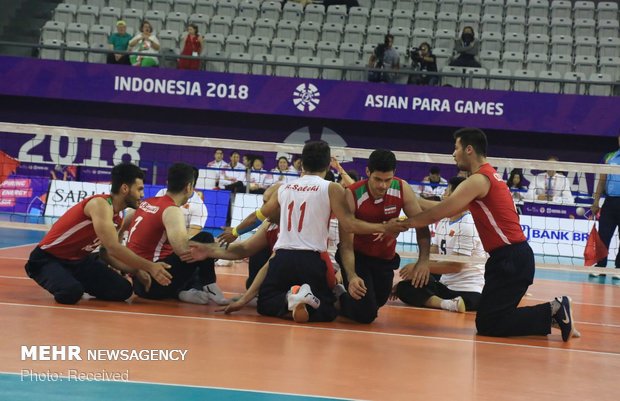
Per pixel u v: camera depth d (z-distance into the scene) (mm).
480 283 8789
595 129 19812
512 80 19984
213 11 24141
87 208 7438
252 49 22281
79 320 6504
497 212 7035
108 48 21469
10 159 19922
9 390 4348
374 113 20422
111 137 10320
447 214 6953
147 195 17625
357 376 5102
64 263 7625
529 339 7062
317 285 7227
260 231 7879
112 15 23344
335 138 21562
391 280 7672
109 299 7738
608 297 10805
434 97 20219
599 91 20500
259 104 20688
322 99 20547
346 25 23297
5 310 6773
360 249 7562
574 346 6816
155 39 21234
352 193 7359
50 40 22266
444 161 10398
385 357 5801
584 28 23359
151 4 24203
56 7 24031
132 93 20844
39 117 21859
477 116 20109
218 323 6828
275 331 6605
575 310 9289
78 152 21547
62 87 20906
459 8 24422
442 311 8500
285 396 4492
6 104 21891
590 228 17406
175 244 7508
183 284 7977
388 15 23859
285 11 24016
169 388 4543
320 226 7242
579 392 5066
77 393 4363
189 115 21781
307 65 20266
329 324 7191
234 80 20703
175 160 21562
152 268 7410
